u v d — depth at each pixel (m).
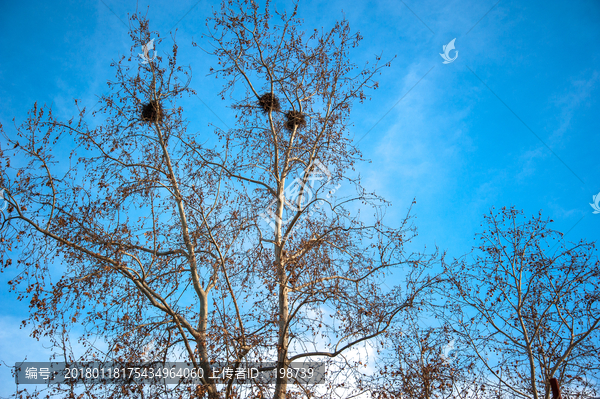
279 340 9.91
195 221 10.34
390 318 9.41
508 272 12.29
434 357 10.54
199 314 10.72
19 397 8.38
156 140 12.42
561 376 11.12
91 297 9.47
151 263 9.85
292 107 14.20
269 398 8.54
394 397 9.95
